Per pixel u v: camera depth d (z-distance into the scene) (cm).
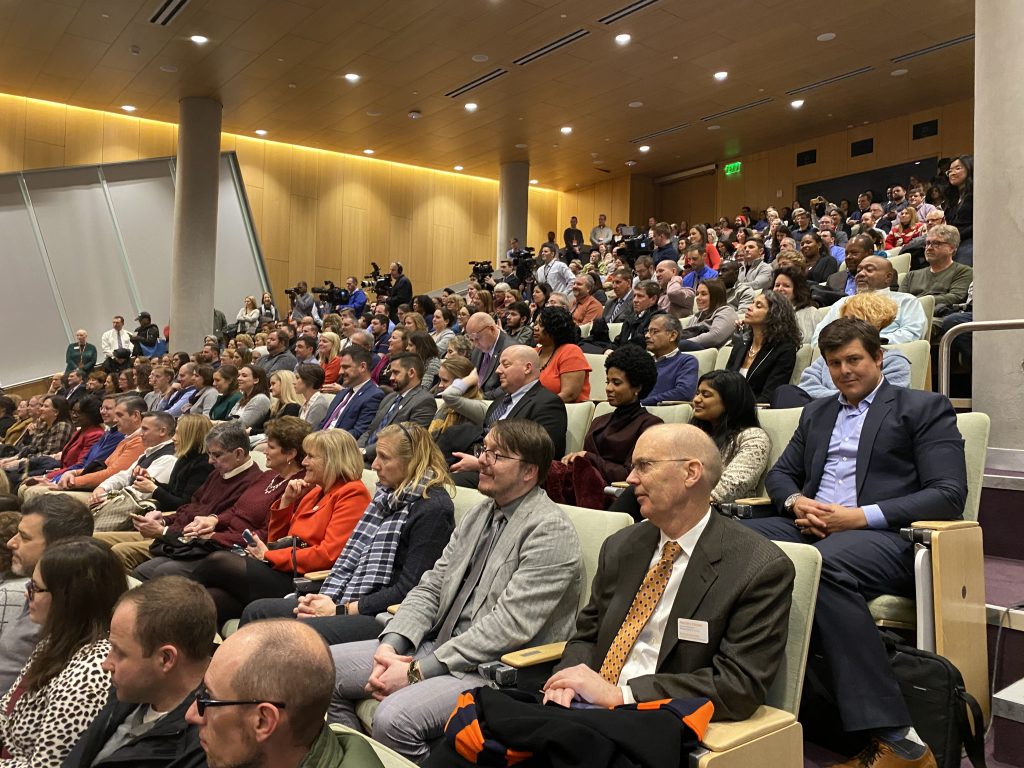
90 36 1029
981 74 301
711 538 173
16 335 1268
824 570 186
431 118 1353
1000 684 212
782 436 272
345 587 266
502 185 1630
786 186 1506
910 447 225
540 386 344
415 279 1712
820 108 1299
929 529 199
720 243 945
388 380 580
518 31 1002
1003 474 273
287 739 114
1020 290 283
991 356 290
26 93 1266
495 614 204
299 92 1227
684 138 1459
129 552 363
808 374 329
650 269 707
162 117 1374
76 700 173
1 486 335
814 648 187
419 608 228
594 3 928
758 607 160
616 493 285
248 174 1536
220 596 287
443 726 190
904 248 565
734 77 1156
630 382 320
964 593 206
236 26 993
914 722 183
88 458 584
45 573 184
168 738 152
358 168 1648
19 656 213
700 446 177
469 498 268
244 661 113
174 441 442
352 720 218
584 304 666
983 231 296
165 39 1034
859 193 1398
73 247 1334
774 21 969
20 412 839
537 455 222
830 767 182
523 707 152
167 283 1402
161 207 1413
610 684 161
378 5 937
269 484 360
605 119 1352
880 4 926
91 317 1330
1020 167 284
